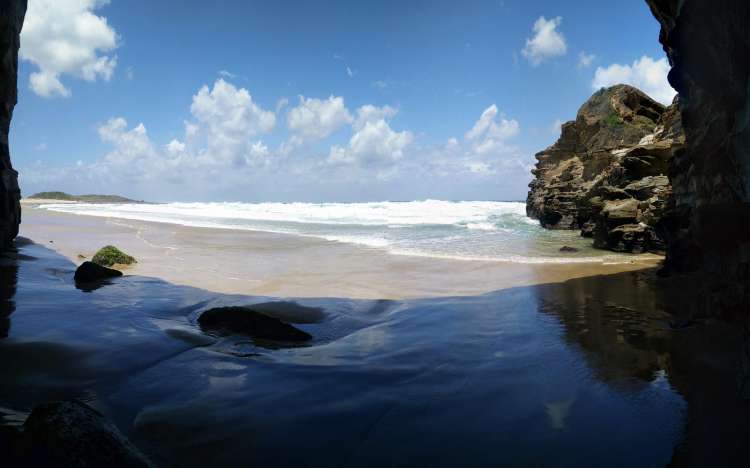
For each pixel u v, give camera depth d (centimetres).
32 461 285
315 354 567
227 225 2634
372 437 362
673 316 723
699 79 635
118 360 526
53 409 315
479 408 413
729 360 505
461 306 827
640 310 770
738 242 625
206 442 352
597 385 461
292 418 393
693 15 571
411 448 345
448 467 321
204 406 414
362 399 432
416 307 824
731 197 627
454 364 529
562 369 509
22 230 1995
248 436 361
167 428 373
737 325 602
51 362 510
